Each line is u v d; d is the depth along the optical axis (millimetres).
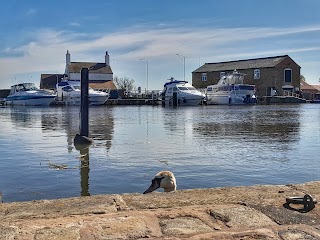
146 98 62688
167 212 3297
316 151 11484
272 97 62969
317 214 3258
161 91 62594
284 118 26031
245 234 2824
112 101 59625
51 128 19219
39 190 7312
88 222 3055
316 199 3537
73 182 7887
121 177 8297
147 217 3170
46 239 2727
